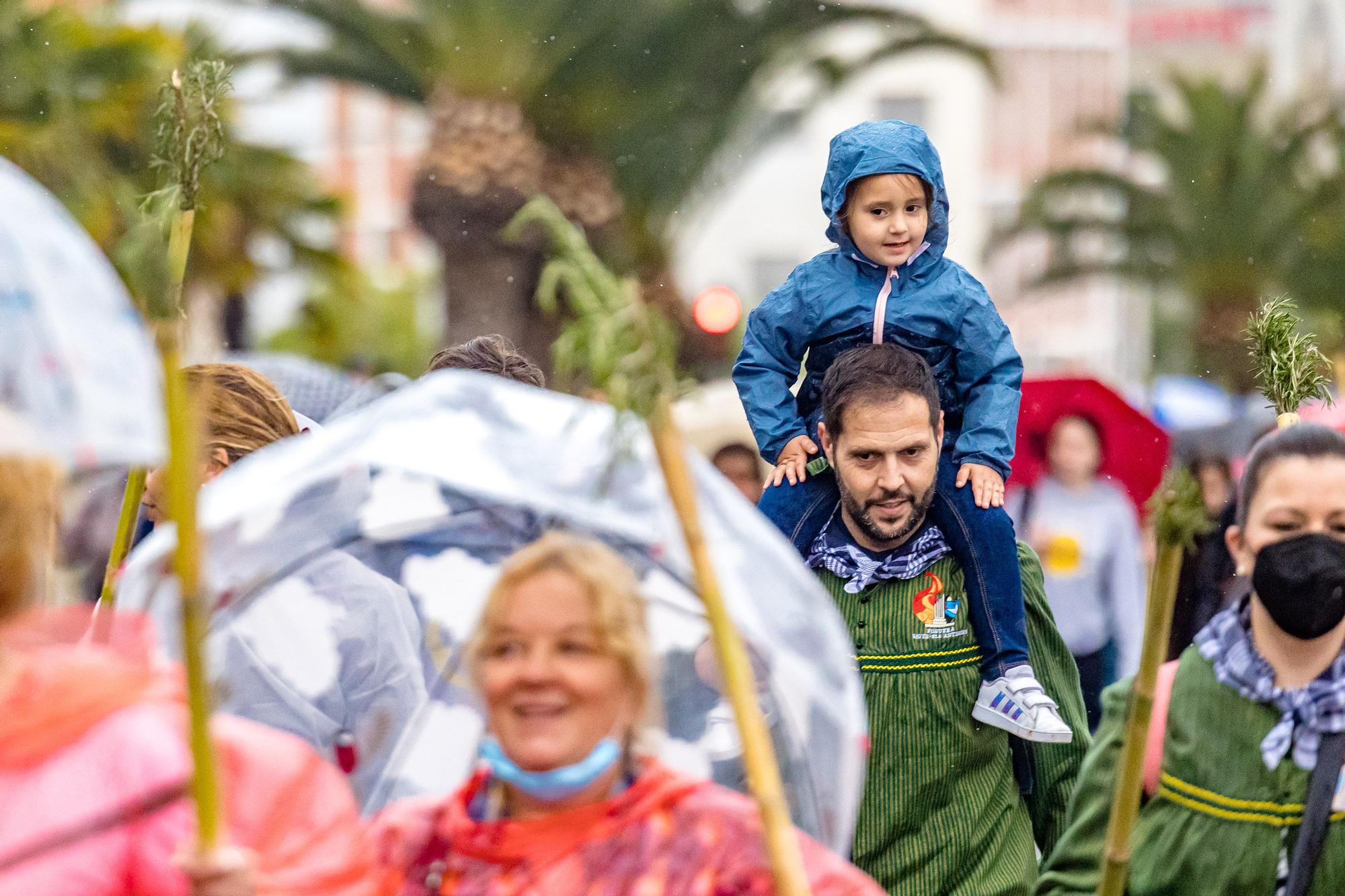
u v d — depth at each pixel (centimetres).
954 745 1005
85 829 598
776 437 1109
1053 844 1078
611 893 652
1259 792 766
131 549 1105
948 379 1116
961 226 9894
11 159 3844
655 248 5425
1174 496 632
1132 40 11138
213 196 4322
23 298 615
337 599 826
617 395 597
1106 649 1950
